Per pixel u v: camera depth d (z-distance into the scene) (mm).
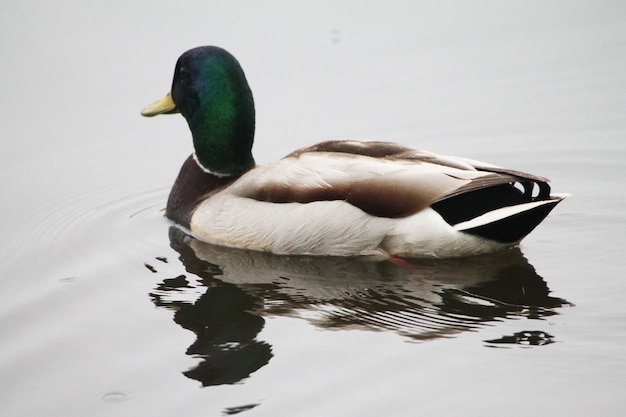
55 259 13234
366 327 10875
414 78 18922
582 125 17125
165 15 21031
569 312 10945
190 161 14242
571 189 14945
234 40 20047
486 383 9484
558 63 19281
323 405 9336
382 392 9461
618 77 18672
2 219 14586
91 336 11031
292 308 11516
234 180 13930
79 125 17578
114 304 11805
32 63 19312
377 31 20562
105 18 20922
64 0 21734
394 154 12766
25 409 9664
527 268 12227
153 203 15188
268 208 12883
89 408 9609
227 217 13211
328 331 10828
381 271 12469
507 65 19312
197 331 11055
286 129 17344
